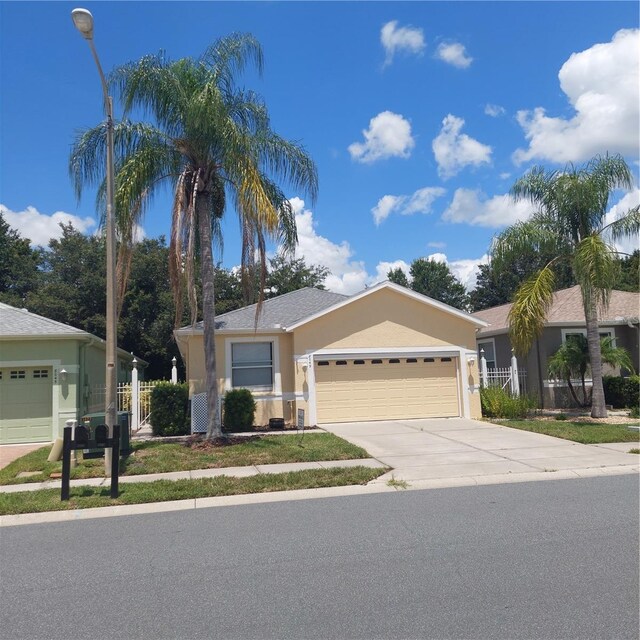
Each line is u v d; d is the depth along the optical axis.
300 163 13.92
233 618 4.36
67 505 8.10
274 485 9.03
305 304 19.39
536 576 5.04
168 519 7.46
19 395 16.11
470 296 48.28
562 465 10.30
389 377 17.62
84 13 9.25
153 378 35.41
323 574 5.22
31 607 4.68
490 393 18.38
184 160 13.67
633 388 19.67
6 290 35.00
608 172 16.70
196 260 15.28
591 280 15.28
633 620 4.16
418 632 4.05
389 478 9.51
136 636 4.11
